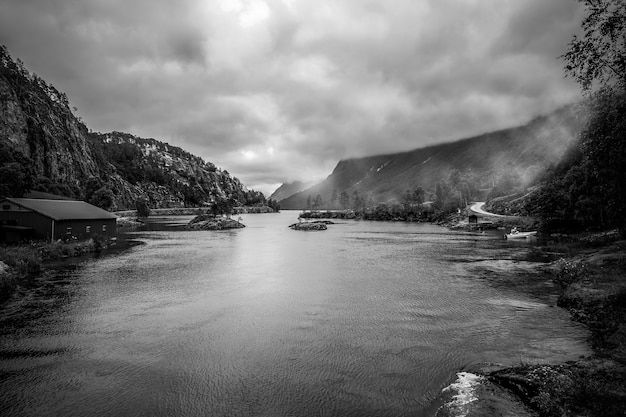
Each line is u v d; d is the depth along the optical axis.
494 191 153.75
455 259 44.78
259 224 144.25
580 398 10.65
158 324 20.50
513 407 11.23
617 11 13.80
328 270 37.78
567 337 17.47
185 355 16.25
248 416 11.49
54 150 166.12
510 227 96.06
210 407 12.05
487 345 16.86
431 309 23.08
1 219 52.34
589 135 23.86
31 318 21.52
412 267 39.19
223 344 17.52
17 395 12.84
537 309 22.53
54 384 13.62
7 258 34.69
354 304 24.50
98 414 11.68
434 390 12.82
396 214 176.88
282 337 18.41
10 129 145.50
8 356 16.16
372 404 12.08
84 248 51.38
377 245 62.97
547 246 53.59
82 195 139.88
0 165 80.06
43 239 51.75
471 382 13.16
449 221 131.38
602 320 18.56
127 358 15.94
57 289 28.91
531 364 14.20
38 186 100.62
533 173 140.38
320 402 12.26
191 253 51.66
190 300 25.75
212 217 125.81
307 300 25.67
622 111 17.91
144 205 180.50
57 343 17.66
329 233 94.31
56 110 199.12
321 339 18.08
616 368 12.33
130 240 71.56
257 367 14.97
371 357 15.82
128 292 28.05
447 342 17.41
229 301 25.48
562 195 65.38
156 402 12.38
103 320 21.19
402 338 18.05
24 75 195.62
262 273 36.12
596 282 24.20
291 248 58.44
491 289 28.28
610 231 48.16
